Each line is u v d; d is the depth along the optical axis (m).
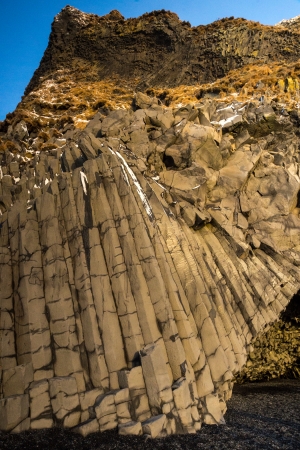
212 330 11.23
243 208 17.12
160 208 12.98
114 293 10.72
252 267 15.31
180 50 39.50
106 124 16.98
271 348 18.38
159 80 36.66
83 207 11.66
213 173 17.66
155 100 20.61
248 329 13.72
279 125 20.41
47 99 30.14
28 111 26.73
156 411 9.16
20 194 14.48
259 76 28.81
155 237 11.75
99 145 13.95
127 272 10.98
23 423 8.51
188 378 9.90
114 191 11.98
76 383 9.35
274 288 15.27
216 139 17.95
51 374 9.75
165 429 8.90
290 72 27.69
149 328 10.26
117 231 11.52
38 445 8.05
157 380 9.28
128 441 8.45
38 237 11.31
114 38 42.31
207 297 11.98
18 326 10.27
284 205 17.77
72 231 11.41
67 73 40.16
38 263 10.94
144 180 13.57
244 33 38.06
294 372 19.52
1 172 16.48
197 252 13.53
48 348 10.00
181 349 10.16
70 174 12.38
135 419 9.08
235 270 14.49
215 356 11.01
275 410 12.02
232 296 13.92
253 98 24.42
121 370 9.71
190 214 14.50
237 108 20.95
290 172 19.33
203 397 10.20
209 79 35.81
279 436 9.41
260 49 36.72
